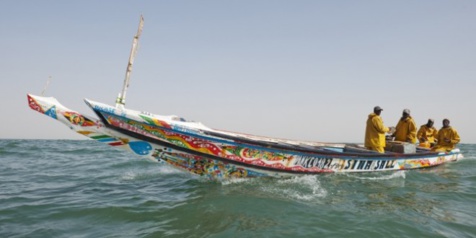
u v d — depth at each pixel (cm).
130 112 590
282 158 711
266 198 553
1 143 2522
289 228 415
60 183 744
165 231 409
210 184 682
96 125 591
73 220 458
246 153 675
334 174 800
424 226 428
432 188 688
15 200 572
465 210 515
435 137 1260
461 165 1098
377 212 489
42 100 559
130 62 626
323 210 493
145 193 618
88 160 1248
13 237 393
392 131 1067
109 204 534
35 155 1473
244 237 385
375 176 816
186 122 678
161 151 641
